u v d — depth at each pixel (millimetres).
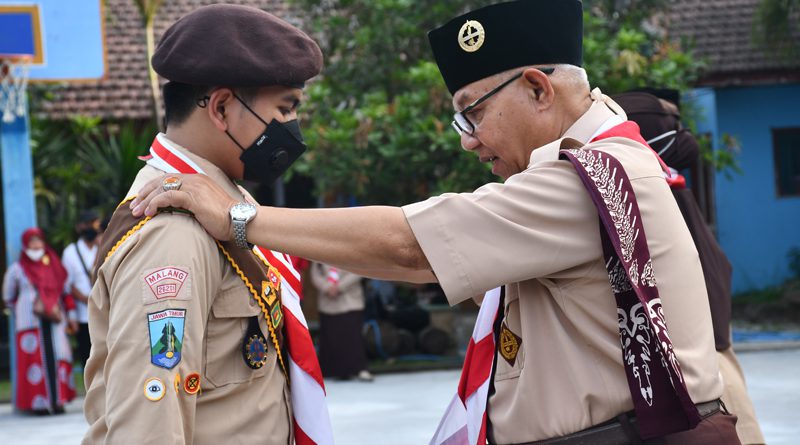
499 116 2617
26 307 10227
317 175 12125
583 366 2398
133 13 17062
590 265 2396
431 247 2375
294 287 2711
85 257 10500
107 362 2320
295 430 2635
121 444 2229
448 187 11344
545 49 2582
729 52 16578
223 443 2424
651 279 2357
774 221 16781
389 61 12867
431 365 12289
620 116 2680
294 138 2590
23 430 9273
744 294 16547
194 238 2369
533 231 2369
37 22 10555
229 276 2482
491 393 2629
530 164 2518
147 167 2600
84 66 10711
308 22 13984
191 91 2559
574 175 2406
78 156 14633
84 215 10617
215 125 2545
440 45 2705
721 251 4047
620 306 2359
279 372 2594
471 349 2721
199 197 2389
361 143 11672
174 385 2266
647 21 14586
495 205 2393
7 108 10438
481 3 12414
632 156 2482
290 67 2518
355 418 8695
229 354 2463
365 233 2383
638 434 2338
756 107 16734
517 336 2537
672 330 2393
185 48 2486
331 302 11461
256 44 2496
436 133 11367
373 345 12641
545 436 2428
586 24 12203
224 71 2463
